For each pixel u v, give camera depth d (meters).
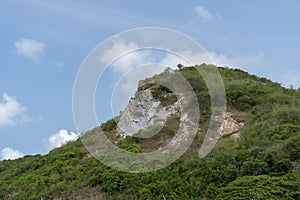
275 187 22.23
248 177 23.83
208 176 26.19
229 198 22.69
